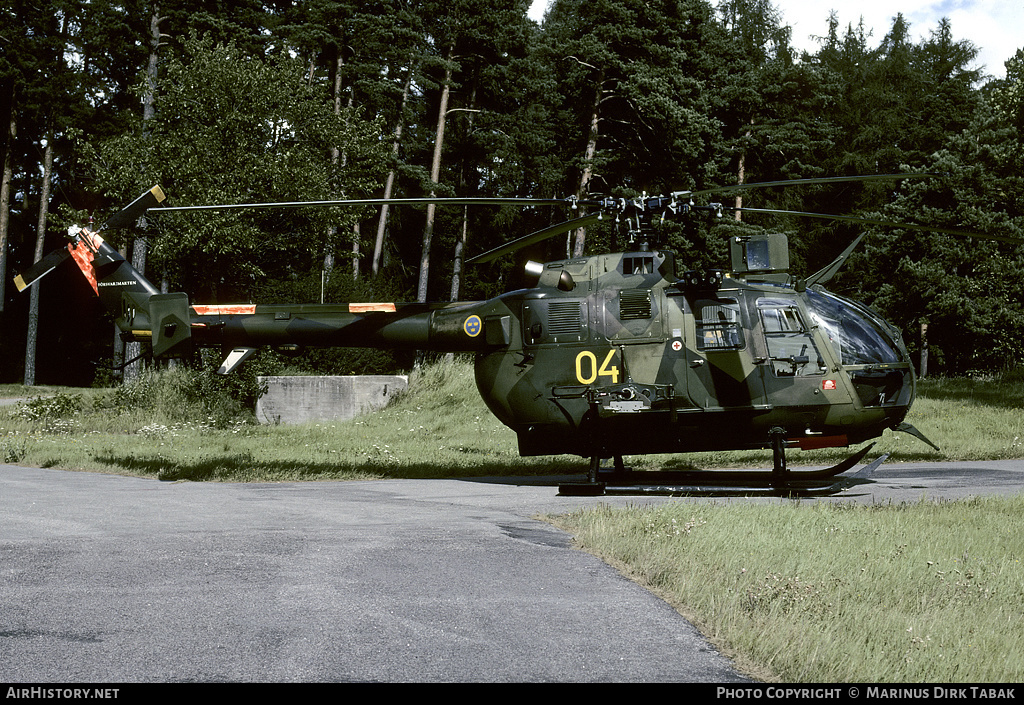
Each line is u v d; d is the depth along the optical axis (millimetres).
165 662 4340
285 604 5320
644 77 33344
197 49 24906
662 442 10648
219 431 20125
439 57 38531
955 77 55875
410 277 46719
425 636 4734
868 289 39344
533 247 46469
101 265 13359
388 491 11039
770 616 4910
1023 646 4496
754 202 42969
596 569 6227
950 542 6762
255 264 25422
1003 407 21328
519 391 10961
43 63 38281
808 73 47344
